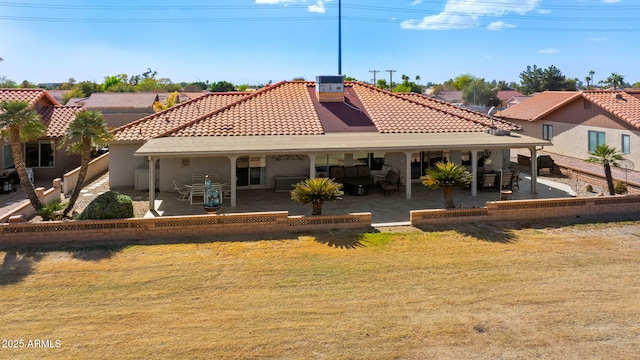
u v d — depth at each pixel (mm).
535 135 40906
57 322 9078
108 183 25266
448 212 16188
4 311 9531
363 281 11180
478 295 10359
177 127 23141
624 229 15578
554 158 35250
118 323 9047
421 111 27344
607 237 14703
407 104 28266
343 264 12305
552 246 13805
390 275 11555
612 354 7957
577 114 34594
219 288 10766
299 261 12523
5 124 16062
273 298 10227
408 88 90812
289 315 9398
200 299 10164
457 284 10992
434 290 10641
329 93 27641
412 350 8086
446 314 9430
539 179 25766
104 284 10945
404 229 15578
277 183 22922
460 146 20406
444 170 16891
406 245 13883
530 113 41594
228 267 12070
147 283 11023
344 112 26547
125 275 11500
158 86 116375
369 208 18938
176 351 8031
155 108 53062
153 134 23500
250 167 23562
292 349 8109
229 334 8617
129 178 24312
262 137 22078
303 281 11180
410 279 11297
